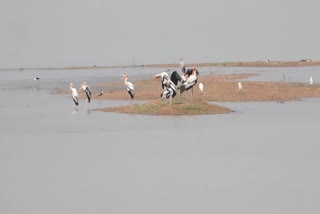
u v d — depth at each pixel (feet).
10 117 294.25
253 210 111.04
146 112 287.69
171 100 293.43
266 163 155.94
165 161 160.76
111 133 219.82
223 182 134.31
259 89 431.84
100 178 140.97
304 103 341.21
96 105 351.67
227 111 287.28
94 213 111.34
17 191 129.18
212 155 168.96
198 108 283.59
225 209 112.16
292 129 222.48
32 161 165.17
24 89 593.01
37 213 111.86
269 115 272.51
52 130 234.38
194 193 124.57
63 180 139.33
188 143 191.21
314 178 136.77
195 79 295.89
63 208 114.93
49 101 404.36
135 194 124.77
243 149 177.99
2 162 164.45
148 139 201.77
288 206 113.39
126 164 157.48
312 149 177.06
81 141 201.87
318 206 112.98
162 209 113.09
